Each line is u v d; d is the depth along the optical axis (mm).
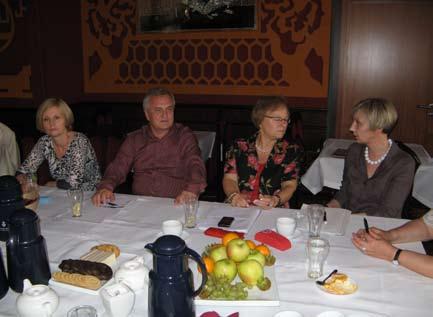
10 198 1635
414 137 4938
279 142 2383
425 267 1406
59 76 5137
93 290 1302
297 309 1229
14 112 5195
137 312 1221
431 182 3244
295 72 4719
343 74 4949
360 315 1160
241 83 4887
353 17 4809
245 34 4766
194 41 4926
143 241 1685
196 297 1252
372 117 2148
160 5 4938
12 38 5043
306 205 2045
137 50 5129
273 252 1592
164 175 2547
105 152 2986
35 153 2652
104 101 5352
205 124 5027
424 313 1216
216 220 1893
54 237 1728
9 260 1314
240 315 1202
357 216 1961
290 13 4609
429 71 4762
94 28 5215
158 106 2398
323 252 1440
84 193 2330
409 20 4699
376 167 2260
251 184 2389
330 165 3412
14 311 1227
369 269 1458
